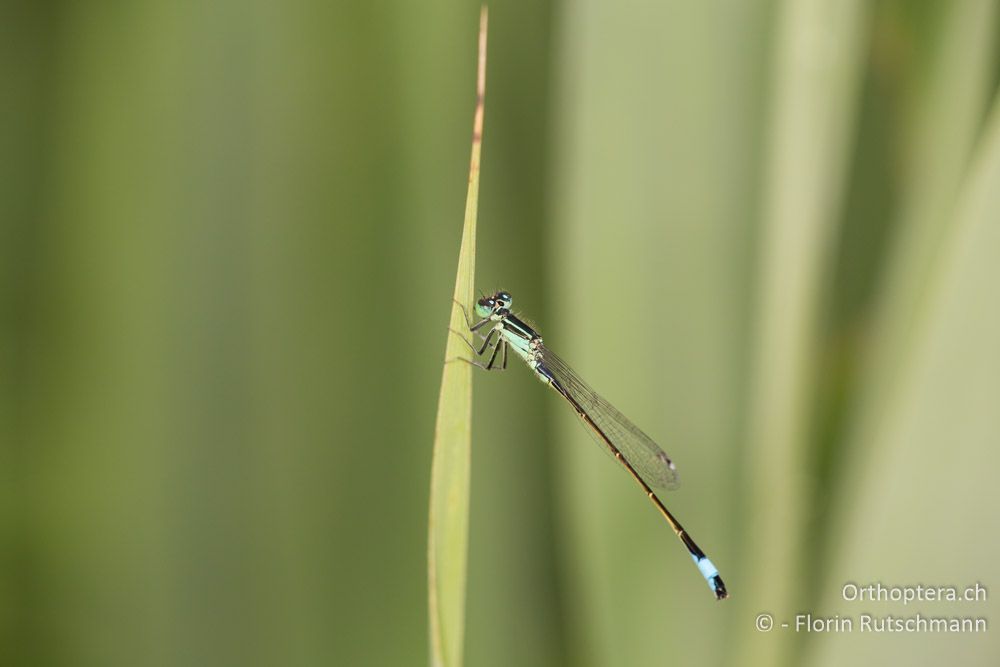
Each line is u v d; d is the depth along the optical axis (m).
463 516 0.68
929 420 0.70
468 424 0.68
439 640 0.68
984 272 0.69
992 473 0.70
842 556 0.70
